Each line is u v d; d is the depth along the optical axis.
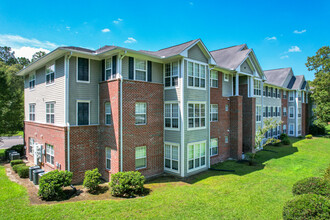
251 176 13.77
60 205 8.60
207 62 15.91
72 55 12.29
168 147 14.46
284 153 21.75
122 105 12.02
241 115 19.44
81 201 9.15
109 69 12.94
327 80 31.02
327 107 31.59
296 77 35.81
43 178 9.76
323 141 29.53
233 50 22.67
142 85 13.20
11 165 15.69
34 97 17.05
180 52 13.14
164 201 9.19
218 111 18.14
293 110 34.03
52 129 13.23
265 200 9.59
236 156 18.95
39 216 7.62
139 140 12.98
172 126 14.19
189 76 14.20
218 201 9.34
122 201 9.13
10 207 8.45
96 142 13.26
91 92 13.23
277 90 30.98
